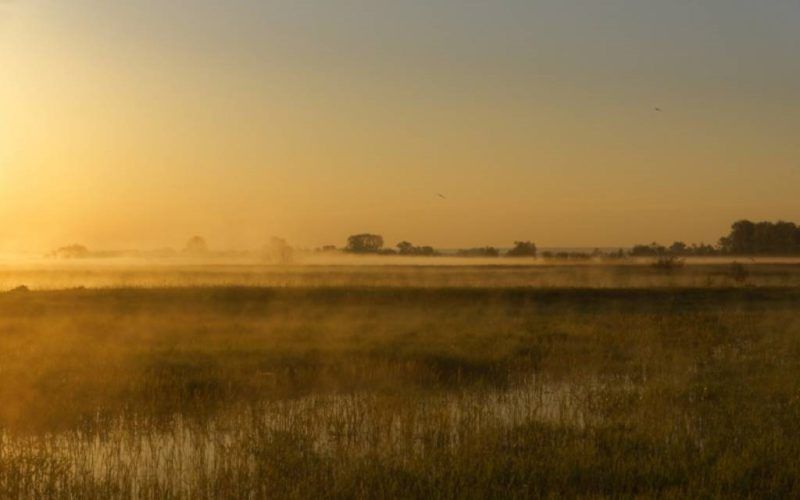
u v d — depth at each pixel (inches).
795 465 445.1
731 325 1181.7
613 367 828.6
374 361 806.5
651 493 407.8
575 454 472.4
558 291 1715.1
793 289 1839.3
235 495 421.7
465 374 789.2
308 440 513.3
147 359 805.2
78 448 538.9
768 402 636.7
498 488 415.5
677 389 679.1
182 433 576.1
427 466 451.5
